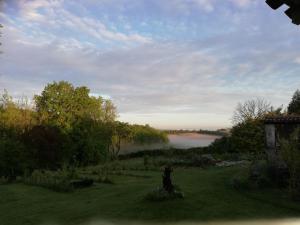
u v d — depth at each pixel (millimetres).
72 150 55375
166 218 17516
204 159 41594
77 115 65438
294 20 3320
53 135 46094
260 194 22188
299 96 61344
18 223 17875
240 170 30406
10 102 57062
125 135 79062
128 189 24781
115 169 40375
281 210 18812
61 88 65625
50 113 64500
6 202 23250
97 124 66062
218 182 26641
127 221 17234
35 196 25062
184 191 22438
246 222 16484
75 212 19281
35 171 33688
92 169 40500
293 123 27156
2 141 41219
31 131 45562
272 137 27359
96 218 17859
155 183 27219
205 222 16672
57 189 27219
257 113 57750
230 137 53812
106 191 25141
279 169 24578
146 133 89312
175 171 36062
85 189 27031
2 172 39188
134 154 60656
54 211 19875
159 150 58812
